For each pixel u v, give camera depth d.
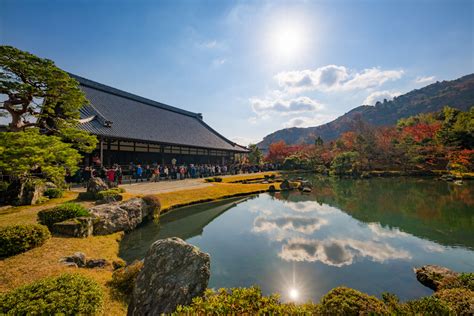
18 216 7.61
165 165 24.58
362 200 17.31
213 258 7.21
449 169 33.62
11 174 9.62
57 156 9.82
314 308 3.57
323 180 31.80
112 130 19.06
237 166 35.88
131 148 21.70
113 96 26.81
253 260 7.06
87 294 3.07
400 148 37.91
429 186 23.89
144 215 10.73
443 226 10.73
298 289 5.47
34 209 8.64
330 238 9.09
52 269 4.96
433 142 38.06
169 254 4.06
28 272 4.73
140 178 20.50
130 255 7.48
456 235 9.47
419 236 9.36
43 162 8.99
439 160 37.22
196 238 9.10
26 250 5.60
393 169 38.75
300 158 49.38
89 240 7.26
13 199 9.25
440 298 3.85
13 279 4.43
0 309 2.64
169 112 34.25
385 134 47.12
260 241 8.75
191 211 13.38
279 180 29.39
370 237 9.22
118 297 4.46
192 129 33.88
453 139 35.38
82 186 15.28
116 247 7.67
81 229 7.27
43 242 6.09
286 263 6.86
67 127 12.95
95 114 19.83
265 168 44.19
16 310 2.60
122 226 9.04
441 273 5.77
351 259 7.16
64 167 10.64
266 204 15.94
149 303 3.56
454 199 17.03
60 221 7.30
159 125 27.31
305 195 19.70
